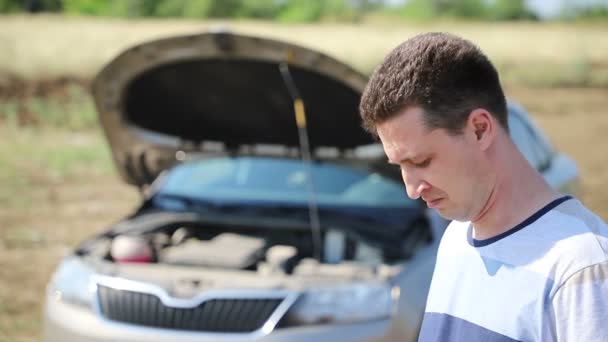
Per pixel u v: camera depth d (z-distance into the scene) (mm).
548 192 1483
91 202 9391
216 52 4160
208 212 4758
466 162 1451
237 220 4539
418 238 4352
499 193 1481
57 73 18359
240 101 4746
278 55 4055
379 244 4246
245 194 4926
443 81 1415
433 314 1609
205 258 4184
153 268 4113
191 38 4117
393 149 1487
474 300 1500
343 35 39250
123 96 4695
